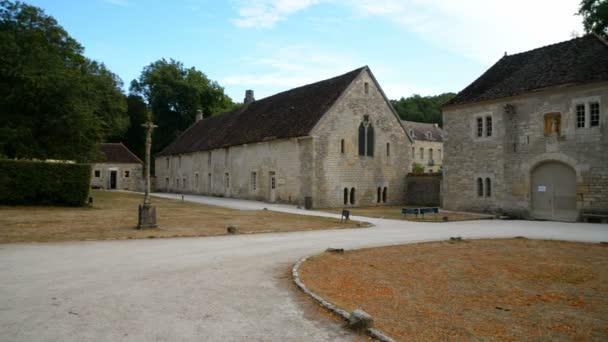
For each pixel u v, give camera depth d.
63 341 5.59
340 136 32.78
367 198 34.41
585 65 23.75
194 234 15.77
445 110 30.53
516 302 8.16
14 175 23.77
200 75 70.31
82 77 30.59
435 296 8.42
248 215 23.64
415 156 69.56
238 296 7.86
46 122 28.52
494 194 27.23
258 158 37.28
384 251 13.01
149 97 69.88
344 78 35.28
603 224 21.45
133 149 72.56
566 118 23.73
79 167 25.45
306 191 31.41
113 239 14.17
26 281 8.56
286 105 38.72
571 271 10.70
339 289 8.60
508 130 26.55
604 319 7.29
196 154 49.41
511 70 28.52
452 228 19.50
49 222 17.94
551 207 24.53
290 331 6.16
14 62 27.62
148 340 5.68
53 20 33.53
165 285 8.47
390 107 36.34
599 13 30.12
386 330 6.40
